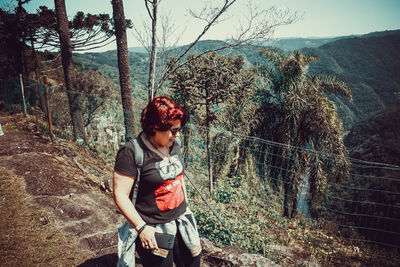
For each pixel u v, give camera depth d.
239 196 4.09
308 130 12.71
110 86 18.64
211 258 2.73
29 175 3.66
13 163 3.94
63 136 7.14
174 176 1.34
